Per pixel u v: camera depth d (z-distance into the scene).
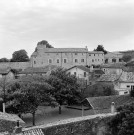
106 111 40.12
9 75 90.81
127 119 26.64
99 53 119.44
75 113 55.31
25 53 141.38
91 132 28.69
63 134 26.67
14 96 46.22
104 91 59.97
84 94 60.00
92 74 83.69
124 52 147.88
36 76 68.25
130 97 43.81
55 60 109.81
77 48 116.00
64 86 57.00
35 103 47.31
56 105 52.47
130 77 62.12
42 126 26.33
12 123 25.20
